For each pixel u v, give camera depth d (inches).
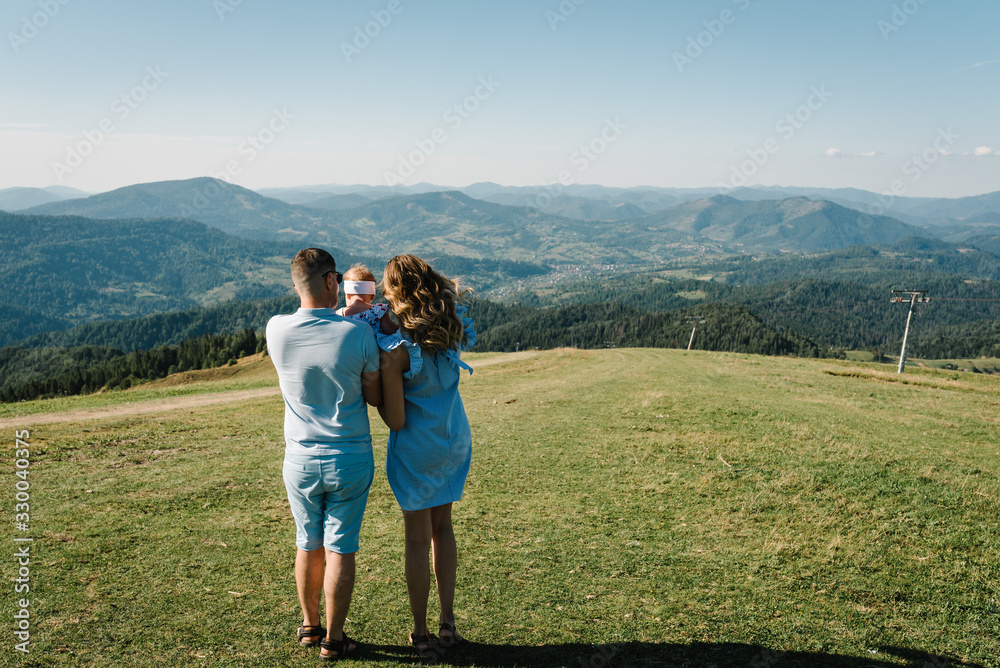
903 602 135.4
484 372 1139.9
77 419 506.3
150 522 187.5
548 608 131.0
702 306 7121.1
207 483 244.8
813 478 237.0
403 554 161.3
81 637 110.8
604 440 341.7
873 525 184.7
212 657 105.9
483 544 172.6
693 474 254.1
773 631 121.6
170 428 421.7
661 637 118.5
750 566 156.2
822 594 139.5
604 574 150.7
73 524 182.9
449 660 107.9
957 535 174.2
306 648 110.8
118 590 133.0
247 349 4357.8
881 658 111.5
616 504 216.2
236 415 520.1
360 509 107.3
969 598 136.5
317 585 110.0
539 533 183.0
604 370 1018.7
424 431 107.3
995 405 575.8
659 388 601.0
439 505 109.1
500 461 293.4
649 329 6919.3
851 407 500.1
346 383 99.9
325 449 101.9
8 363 6865.2
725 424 371.6
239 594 133.1
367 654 109.4
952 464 259.1
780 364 1096.8
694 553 165.8
